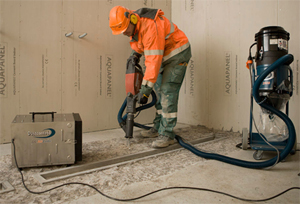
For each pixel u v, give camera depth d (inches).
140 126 103.3
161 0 137.6
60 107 103.3
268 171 62.8
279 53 71.0
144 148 81.6
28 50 94.1
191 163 68.7
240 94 110.1
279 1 95.0
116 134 106.7
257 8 102.0
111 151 77.9
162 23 73.4
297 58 90.6
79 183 52.9
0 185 52.1
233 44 111.6
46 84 99.2
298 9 90.0
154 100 96.1
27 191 48.8
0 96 89.2
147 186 52.7
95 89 113.3
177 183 54.4
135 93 77.4
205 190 50.8
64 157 61.3
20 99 93.4
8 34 89.5
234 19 110.6
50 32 99.0
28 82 94.8
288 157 74.4
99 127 115.4
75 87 107.0
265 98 70.3
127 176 58.4
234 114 113.0
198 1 126.9
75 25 105.7
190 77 133.3
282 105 72.0
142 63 130.4
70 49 104.7
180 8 137.6
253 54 104.0
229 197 47.9
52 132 60.1
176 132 111.1
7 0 88.6
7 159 68.6
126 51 123.4
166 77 81.0
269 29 71.8
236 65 111.0
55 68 101.1
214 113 121.5
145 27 70.5
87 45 109.7
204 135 103.8
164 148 81.5
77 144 62.7
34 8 94.7
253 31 103.8
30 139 58.9
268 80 70.2
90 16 110.1
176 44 79.6
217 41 118.3
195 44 129.6
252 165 63.5
